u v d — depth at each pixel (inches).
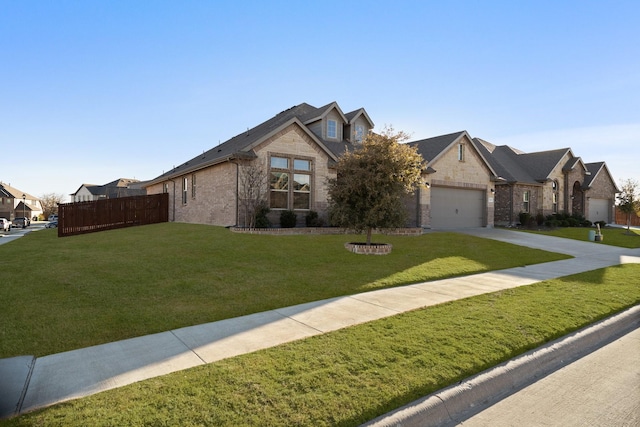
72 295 288.7
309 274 374.0
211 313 252.8
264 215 665.6
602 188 1423.5
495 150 1267.2
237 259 430.0
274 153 698.2
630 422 143.1
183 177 940.6
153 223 989.2
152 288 311.7
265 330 220.5
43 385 152.9
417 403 144.9
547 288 334.6
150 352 187.9
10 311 249.9
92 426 123.3
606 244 742.5
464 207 974.4
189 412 131.0
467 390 157.2
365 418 133.3
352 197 515.2
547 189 1206.9
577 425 141.3
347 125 932.0
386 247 502.6
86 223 842.2
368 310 260.8
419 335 208.5
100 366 171.5
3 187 2679.6
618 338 237.8
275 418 129.0
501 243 661.9
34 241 699.4
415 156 525.7
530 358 189.5
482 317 242.8
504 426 140.7
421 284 350.9
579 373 187.2
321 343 196.1
